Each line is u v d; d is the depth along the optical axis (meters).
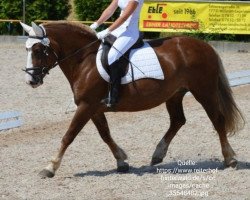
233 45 26.11
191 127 13.36
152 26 26.98
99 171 10.10
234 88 18.50
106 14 9.89
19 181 9.47
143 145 11.92
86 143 12.10
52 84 19.33
